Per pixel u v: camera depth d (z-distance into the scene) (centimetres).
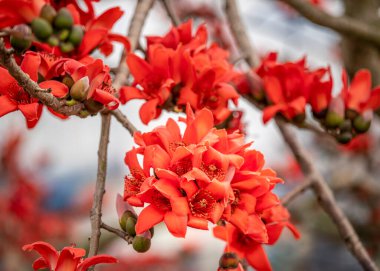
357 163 289
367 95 159
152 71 139
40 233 303
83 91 122
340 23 209
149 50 142
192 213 113
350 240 159
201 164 116
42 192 316
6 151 299
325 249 307
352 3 249
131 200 116
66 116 131
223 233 132
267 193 119
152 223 114
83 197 327
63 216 318
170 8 177
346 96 160
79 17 135
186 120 119
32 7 122
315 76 157
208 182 112
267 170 120
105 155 129
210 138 116
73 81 123
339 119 157
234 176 117
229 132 148
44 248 117
